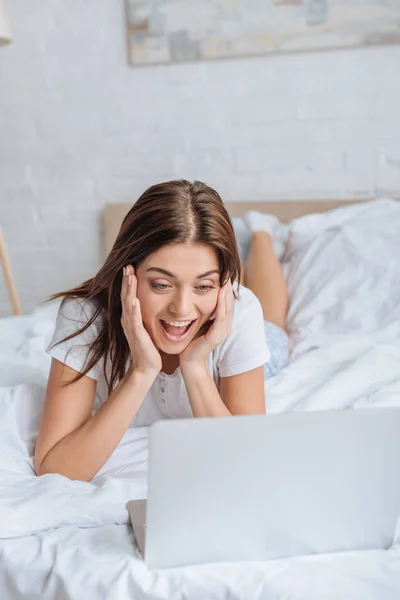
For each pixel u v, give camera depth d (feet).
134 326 3.51
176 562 2.74
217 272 3.46
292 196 8.45
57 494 3.22
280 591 2.59
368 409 2.51
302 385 4.86
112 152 9.04
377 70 7.88
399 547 2.87
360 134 8.09
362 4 7.72
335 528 2.77
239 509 2.64
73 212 9.37
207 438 2.47
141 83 8.73
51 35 8.91
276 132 8.37
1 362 5.28
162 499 2.57
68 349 3.80
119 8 8.61
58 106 9.10
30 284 9.77
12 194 9.52
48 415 3.75
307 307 6.23
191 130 8.68
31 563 2.86
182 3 8.29
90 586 2.69
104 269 3.70
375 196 8.16
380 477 2.66
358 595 2.58
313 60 8.06
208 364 4.05
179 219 3.34
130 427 4.39
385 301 6.03
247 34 8.14
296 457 2.56
